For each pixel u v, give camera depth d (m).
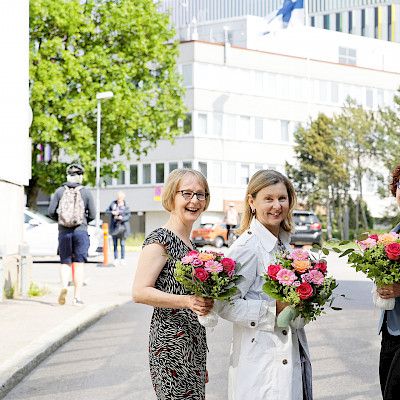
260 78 69.25
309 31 83.44
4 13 15.73
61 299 14.12
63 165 44.44
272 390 4.63
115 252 27.02
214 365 9.55
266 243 4.84
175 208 5.01
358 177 62.03
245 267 4.78
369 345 10.91
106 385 8.45
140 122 44.66
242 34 81.44
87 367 9.36
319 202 62.75
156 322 4.79
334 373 9.05
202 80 66.44
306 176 63.25
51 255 29.48
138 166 68.06
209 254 4.61
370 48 87.69
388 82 76.88
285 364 4.65
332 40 84.69
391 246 5.18
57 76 42.38
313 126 62.56
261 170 4.99
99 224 42.78
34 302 14.55
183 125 66.44
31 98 42.28
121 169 46.28
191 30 84.44
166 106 46.72
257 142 68.81
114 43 45.03
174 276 4.75
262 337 4.66
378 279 5.20
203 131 66.56
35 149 44.19
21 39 17.05
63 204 14.12
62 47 42.94
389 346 5.64
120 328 12.45
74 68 42.78
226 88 67.44
